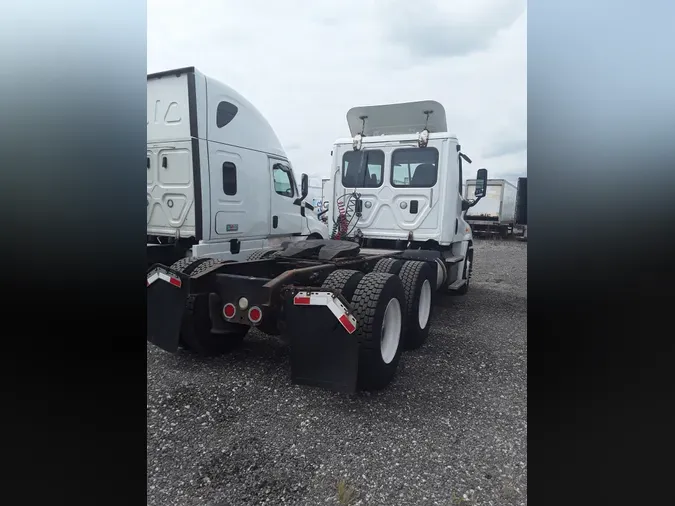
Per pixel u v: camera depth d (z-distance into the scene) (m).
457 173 5.25
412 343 4.02
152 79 4.90
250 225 5.63
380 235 5.46
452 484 2.17
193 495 2.10
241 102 5.41
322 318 2.74
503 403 2.96
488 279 7.52
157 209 5.05
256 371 3.44
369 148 5.47
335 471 2.27
